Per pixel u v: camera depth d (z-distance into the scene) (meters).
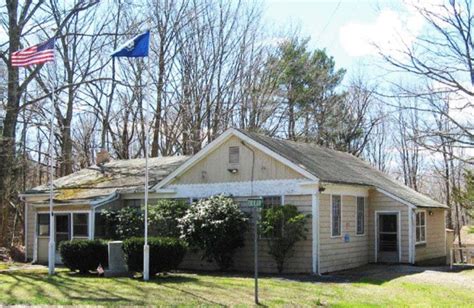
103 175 27.75
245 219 20.39
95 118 42.09
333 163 24.19
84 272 19.23
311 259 19.80
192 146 37.06
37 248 25.52
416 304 13.67
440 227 27.89
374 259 23.80
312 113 40.91
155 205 22.73
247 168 21.48
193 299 13.72
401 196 23.78
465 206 19.55
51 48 18.55
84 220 23.95
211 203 20.52
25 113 35.47
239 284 16.33
